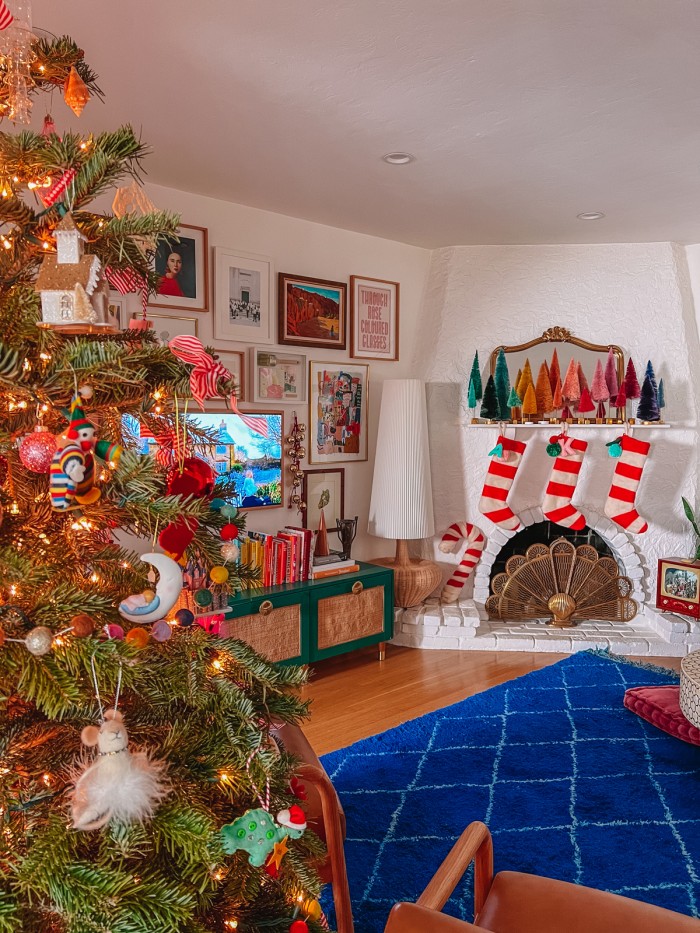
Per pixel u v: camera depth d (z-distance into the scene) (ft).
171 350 4.13
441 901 4.17
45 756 3.73
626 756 9.65
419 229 13.76
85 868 3.18
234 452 12.40
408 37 6.61
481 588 15.11
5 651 3.34
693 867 7.24
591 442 15.05
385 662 13.50
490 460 15.05
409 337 15.38
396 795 8.66
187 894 3.31
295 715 4.40
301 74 7.32
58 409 3.71
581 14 6.22
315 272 13.42
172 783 3.63
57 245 3.59
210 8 6.09
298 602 11.91
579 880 7.02
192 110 8.23
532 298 14.92
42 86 4.33
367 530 14.96
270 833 3.66
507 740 10.12
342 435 14.25
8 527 3.92
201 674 3.94
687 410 14.70
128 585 4.15
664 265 14.65
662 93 7.80
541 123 8.61
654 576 15.10
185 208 11.44
